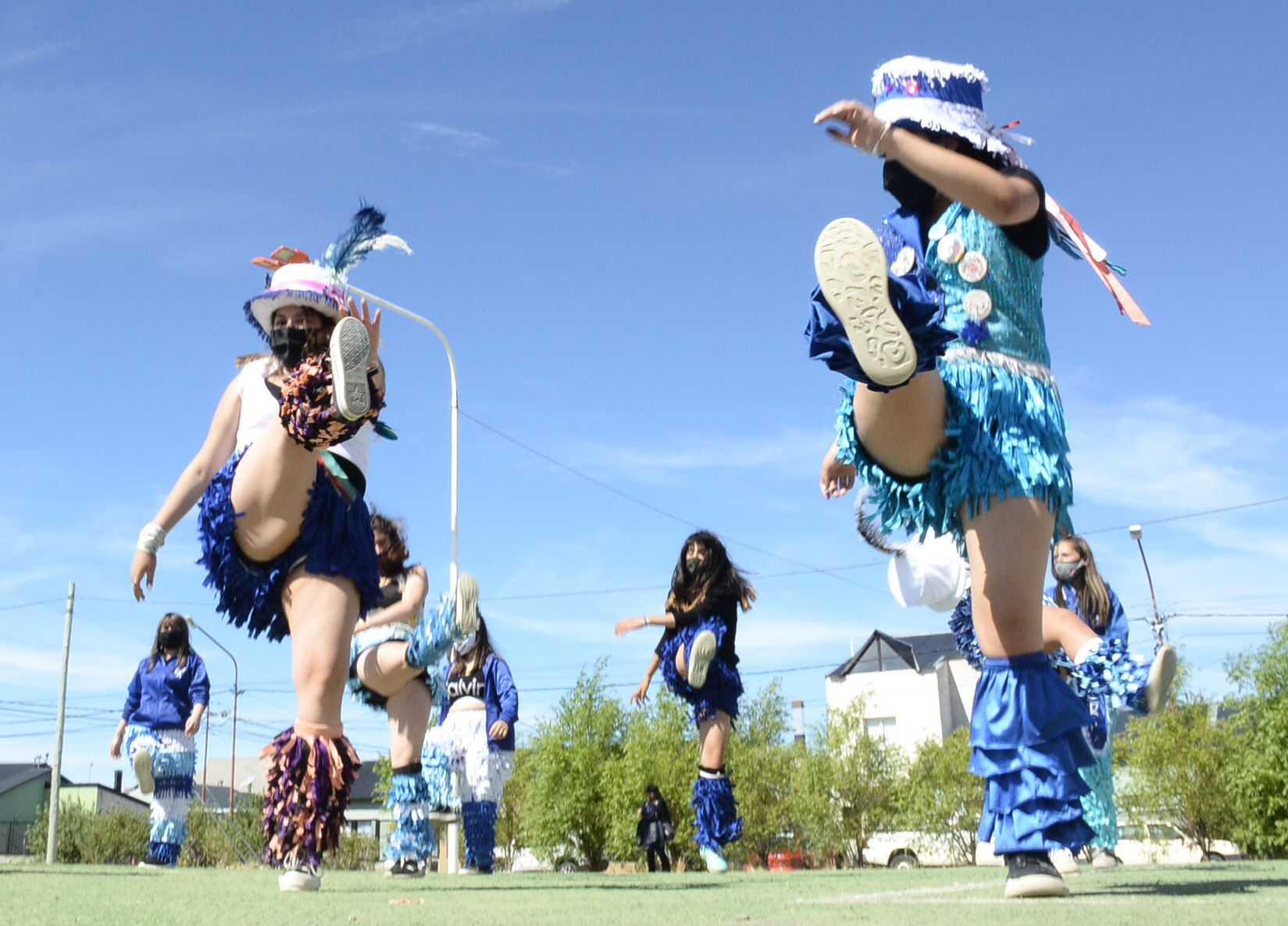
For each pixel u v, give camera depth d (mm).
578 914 1957
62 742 21594
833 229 2416
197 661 8539
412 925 1736
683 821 19578
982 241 2729
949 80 2629
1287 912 1805
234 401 3361
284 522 3143
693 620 6207
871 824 24984
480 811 6867
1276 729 17688
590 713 21031
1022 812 2463
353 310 3240
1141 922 1656
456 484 16891
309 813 3061
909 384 2551
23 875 3977
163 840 8211
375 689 5305
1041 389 2715
